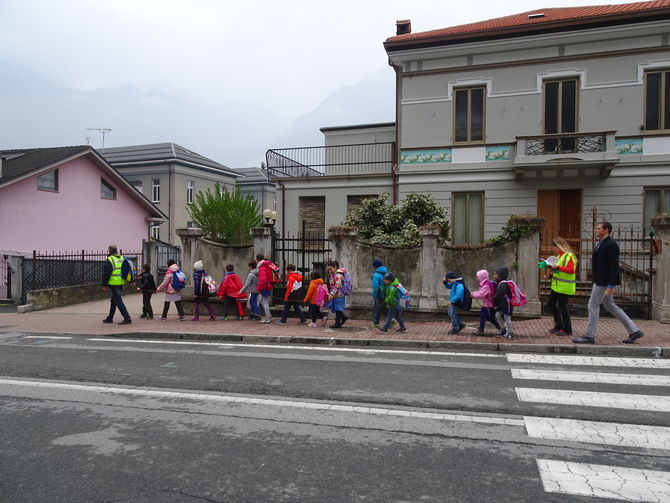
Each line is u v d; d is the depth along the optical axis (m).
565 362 7.31
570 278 8.77
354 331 10.10
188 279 13.55
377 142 19.38
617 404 5.34
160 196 40.81
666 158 14.45
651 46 14.52
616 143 14.88
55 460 4.06
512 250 10.90
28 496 3.45
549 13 18.28
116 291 11.86
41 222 21.02
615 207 14.92
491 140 16.08
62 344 9.49
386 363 7.42
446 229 14.99
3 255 18.09
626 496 3.38
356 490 3.49
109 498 3.42
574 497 3.37
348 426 4.78
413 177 16.98
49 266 17.09
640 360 7.37
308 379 6.52
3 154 25.20
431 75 16.78
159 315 13.71
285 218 19.31
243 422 4.92
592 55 15.05
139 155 43.19
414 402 5.49
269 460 4.02
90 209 23.69
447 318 11.15
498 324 9.05
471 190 16.33
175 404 5.54
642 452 4.11
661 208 14.62
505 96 15.95
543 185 15.61
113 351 8.66
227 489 3.53
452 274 9.46
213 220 28.31
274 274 11.62
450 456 4.05
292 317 12.34
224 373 6.90
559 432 4.56
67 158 21.72
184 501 3.37
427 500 3.33
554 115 15.55
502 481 3.60
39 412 5.31
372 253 11.78
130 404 5.55
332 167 19.95
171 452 4.20
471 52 16.22
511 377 6.50
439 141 16.69
